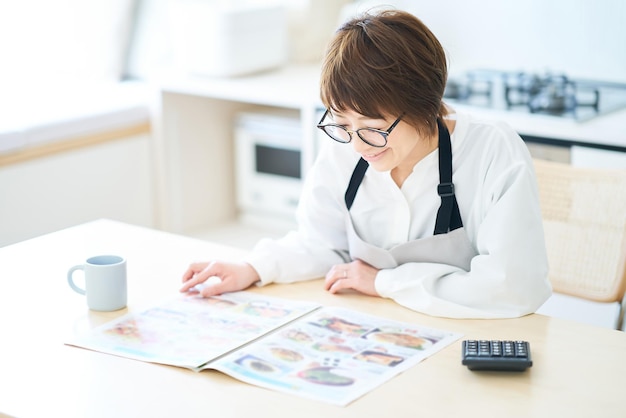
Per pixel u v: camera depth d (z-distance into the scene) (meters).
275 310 1.45
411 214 1.57
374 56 1.33
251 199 3.34
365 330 1.37
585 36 2.84
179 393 1.18
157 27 3.36
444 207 1.53
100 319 1.43
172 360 1.27
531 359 1.24
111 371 1.25
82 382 1.22
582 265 1.93
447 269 1.49
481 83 2.78
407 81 1.35
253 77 3.07
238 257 1.71
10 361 1.29
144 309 1.47
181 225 3.27
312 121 2.78
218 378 1.23
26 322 1.42
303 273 1.59
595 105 2.48
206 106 3.25
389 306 1.47
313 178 1.65
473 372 1.23
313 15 3.31
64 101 3.07
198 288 1.56
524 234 1.44
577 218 1.94
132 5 3.38
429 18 3.13
